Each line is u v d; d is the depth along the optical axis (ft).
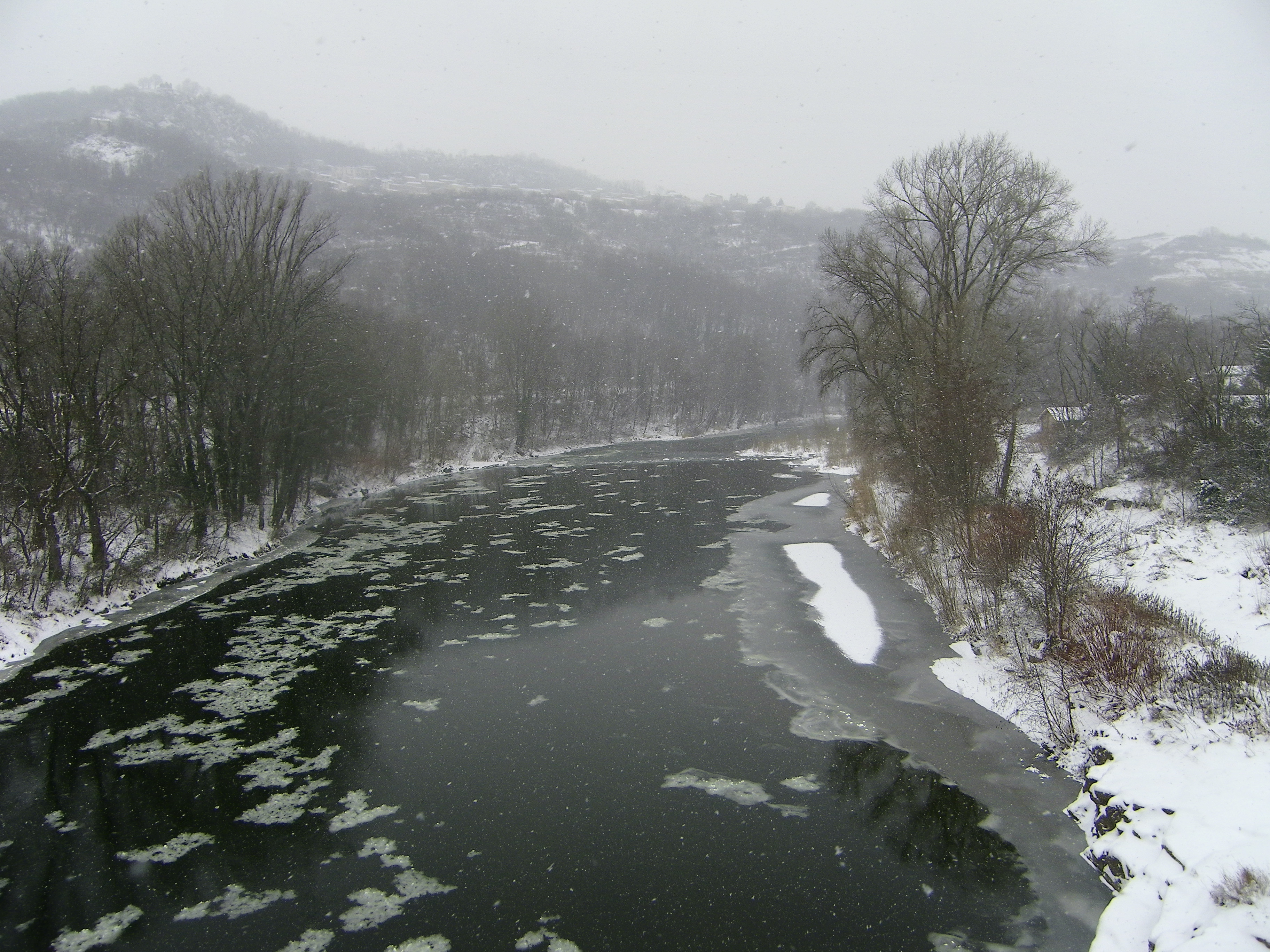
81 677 57.16
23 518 74.95
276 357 101.14
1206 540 68.59
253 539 99.71
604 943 30.12
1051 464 121.08
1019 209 99.76
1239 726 36.27
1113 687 44.29
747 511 126.00
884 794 40.57
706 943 29.96
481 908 32.24
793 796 40.52
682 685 55.42
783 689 54.34
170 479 90.02
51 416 71.92
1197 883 27.12
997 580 60.75
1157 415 99.66
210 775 43.39
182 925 31.71
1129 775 35.94
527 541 103.24
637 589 79.92
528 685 55.57
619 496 142.82
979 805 39.19
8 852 36.70
